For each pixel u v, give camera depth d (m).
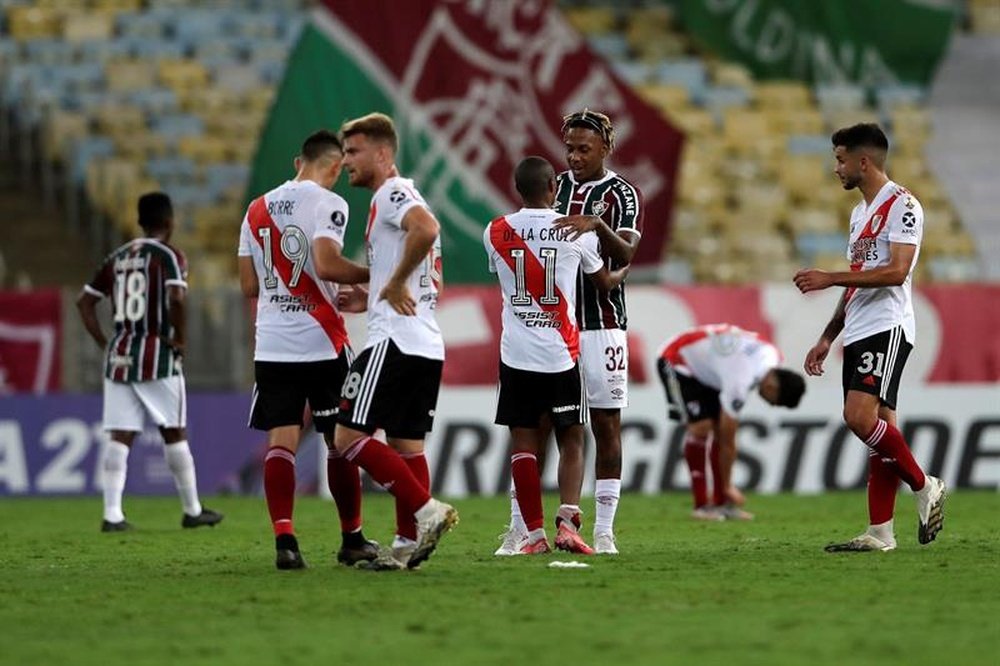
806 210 76.75
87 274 64.94
